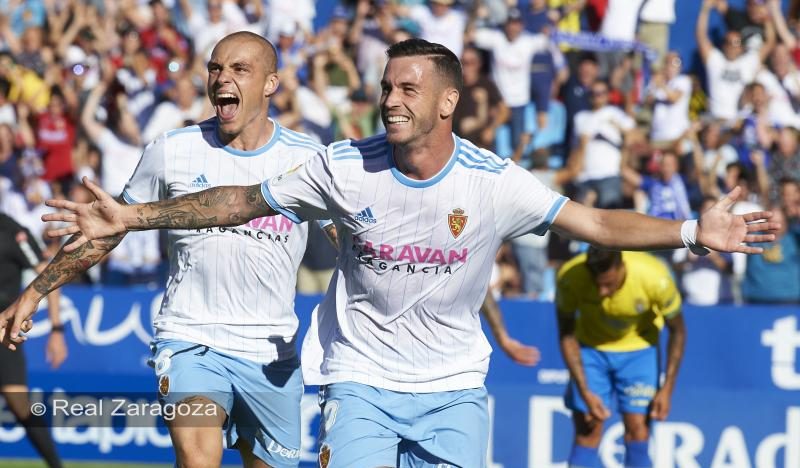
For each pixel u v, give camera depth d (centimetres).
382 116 1389
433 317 1461
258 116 1739
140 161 1762
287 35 3872
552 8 3956
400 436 1480
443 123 1388
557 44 3825
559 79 3794
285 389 1795
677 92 3809
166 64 3912
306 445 2808
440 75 1373
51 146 3797
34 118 3812
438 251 1418
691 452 2809
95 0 4072
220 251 1716
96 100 3803
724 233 1319
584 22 3962
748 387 3039
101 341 3147
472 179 1402
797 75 3919
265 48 1742
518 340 3064
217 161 1738
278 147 1758
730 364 3052
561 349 2455
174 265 1753
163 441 2802
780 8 4075
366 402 1464
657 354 2516
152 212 1442
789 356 3036
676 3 4022
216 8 3947
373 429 1450
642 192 3650
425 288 1440
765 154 3684
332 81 3862
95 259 1467
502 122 3734
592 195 3650
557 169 3744
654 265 2411
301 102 3759
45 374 3106
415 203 1402
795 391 3011
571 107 3769
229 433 1845
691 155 3719
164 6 3988
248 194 1455
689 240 1331
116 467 2769
